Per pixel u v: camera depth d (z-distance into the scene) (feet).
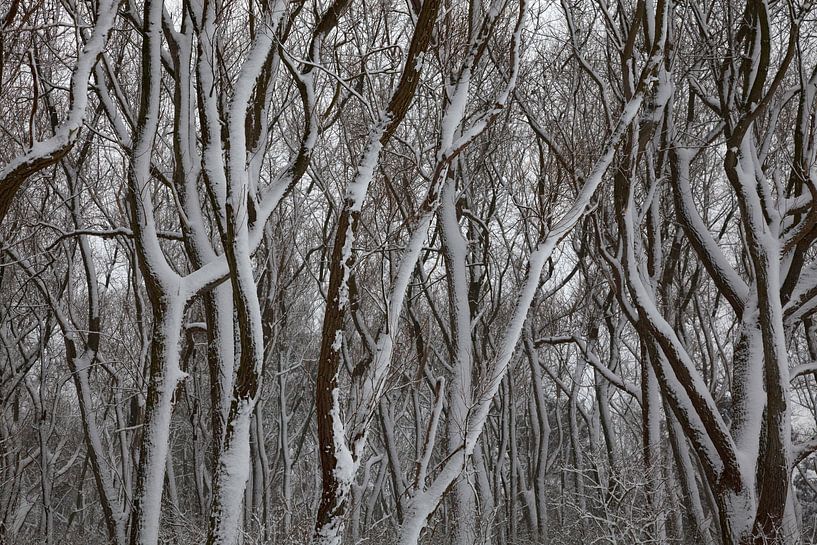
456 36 22.91
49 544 57.93
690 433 35.60
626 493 40.29
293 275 63.31
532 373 65.87
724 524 33.76
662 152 42.06
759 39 37.42
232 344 31.50
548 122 41.29
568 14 41.65
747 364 36.01
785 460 32.14
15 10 22.12
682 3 43.34
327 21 27.63
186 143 31.99
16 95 38.29
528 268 22.97
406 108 19.19
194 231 31.58
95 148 54.19
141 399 48.42
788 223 36.76
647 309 36.40
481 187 63.98
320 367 18.25
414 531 20.10
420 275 53.21
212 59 24.90
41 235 59.77
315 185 56.24
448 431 39.24
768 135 38.78
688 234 39.29
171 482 62.54
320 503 18.30
